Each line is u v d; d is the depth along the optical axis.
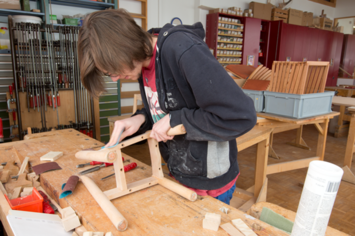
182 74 0.73
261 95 2.26
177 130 0.79
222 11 5.09
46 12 3.36
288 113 2.10
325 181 0.49
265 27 6.25
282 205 2.32
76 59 3.14
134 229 0.70
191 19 5.23
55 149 1.36
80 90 3.25
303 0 7.38
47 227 0.75
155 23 4.65
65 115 3.21
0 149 1.42
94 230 0.71
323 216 0.51
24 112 2.95
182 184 1.00
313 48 7.15
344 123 4.58
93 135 3.44
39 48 2.96
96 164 1.14
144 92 0.99
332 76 8.12
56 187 0.94
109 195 0.84
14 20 2.97
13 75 2.85
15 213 0.76
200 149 0.87
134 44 0.66
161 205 0.82
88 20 0.67
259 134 1.83
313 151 3.72
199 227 0.71
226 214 0.77
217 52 5.24
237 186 2.63
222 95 0.65
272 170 2.23
